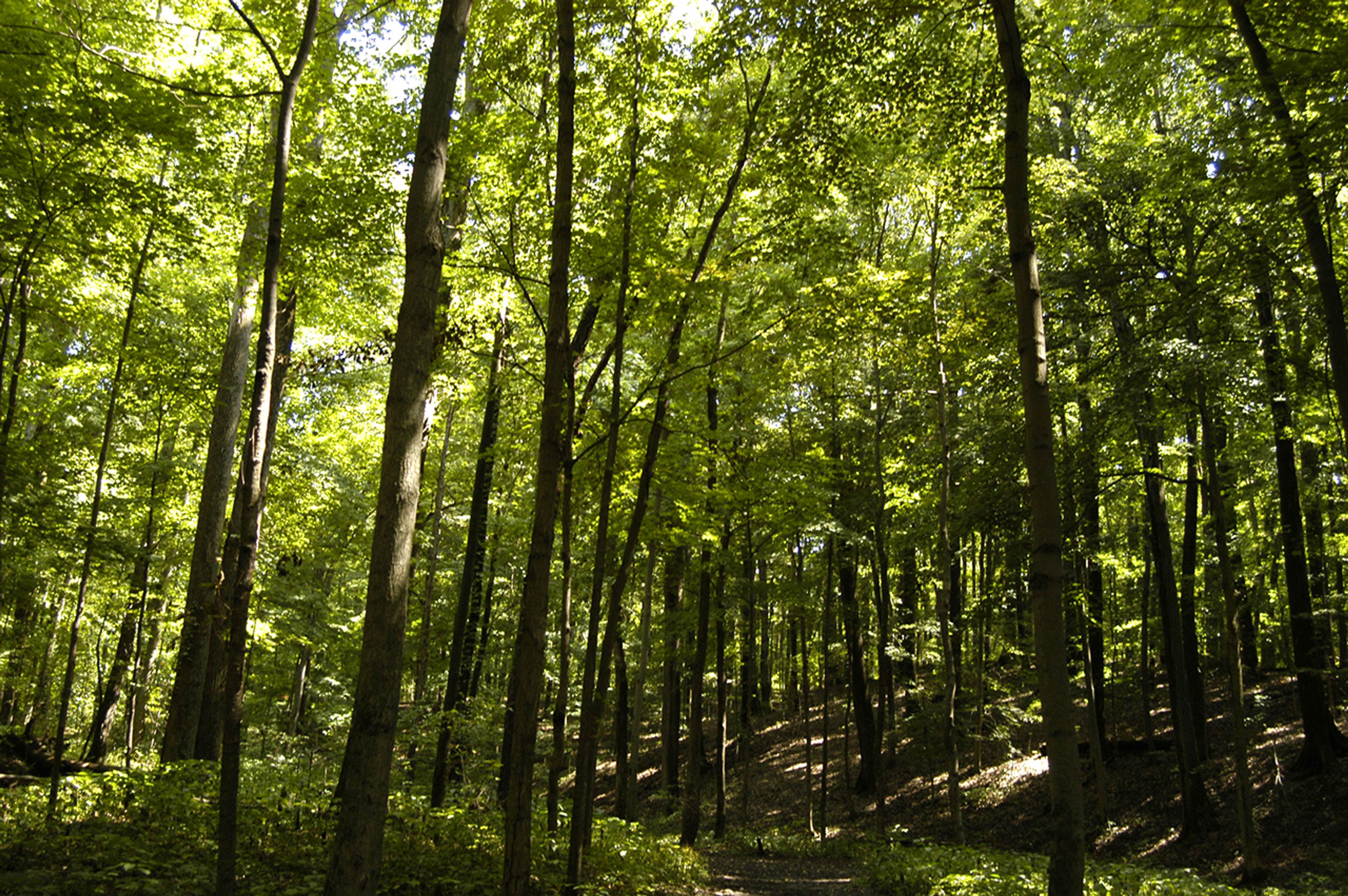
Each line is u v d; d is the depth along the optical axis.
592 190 9.04
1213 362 11.51
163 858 7.24
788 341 10.06
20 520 9.88
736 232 10.59
